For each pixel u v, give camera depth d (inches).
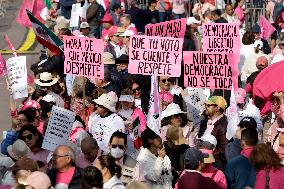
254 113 1205.7
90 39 1302.9
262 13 2374.5
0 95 1915.6
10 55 2406.5
